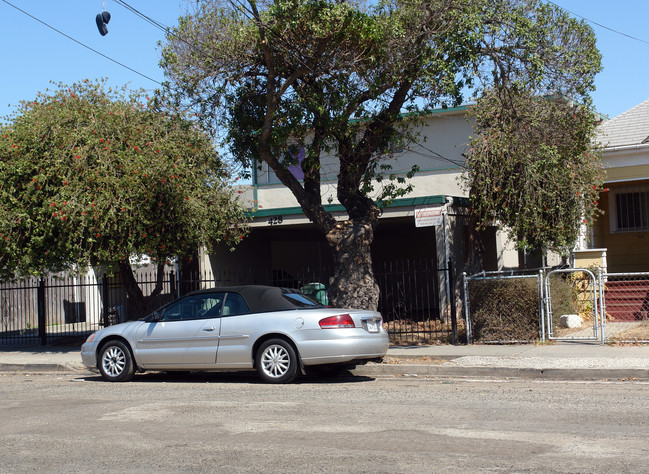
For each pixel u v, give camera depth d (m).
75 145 15.38
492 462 5.77
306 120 14.53
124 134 15.98
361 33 13.34
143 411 8.59
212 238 18.56
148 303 18.34
